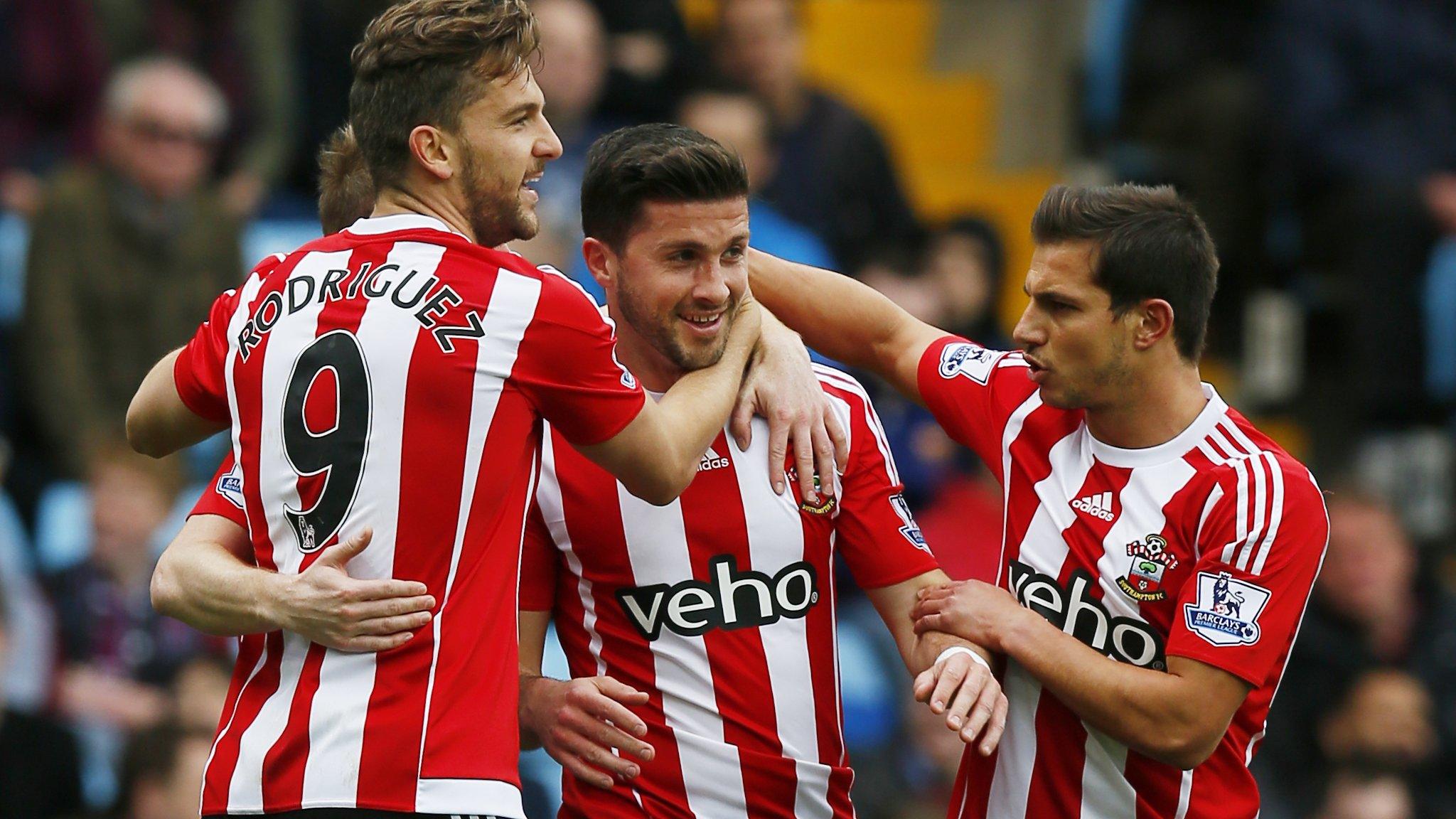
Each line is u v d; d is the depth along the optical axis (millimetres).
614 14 30250
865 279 29125
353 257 11461
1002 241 30484
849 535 13367
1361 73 32719
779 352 13320
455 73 11336
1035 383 12688
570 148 26578
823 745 13211
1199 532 12195
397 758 10883
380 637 10852
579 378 11461
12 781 22297
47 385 25625
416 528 11086
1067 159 37281
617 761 12547
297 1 30125
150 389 12211
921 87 38094
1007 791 12828
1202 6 33188
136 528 23797
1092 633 12523
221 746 11328
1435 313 32375
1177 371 12297
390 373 11094
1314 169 32844
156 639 23688
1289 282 33594
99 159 27000
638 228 12383
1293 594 12023
